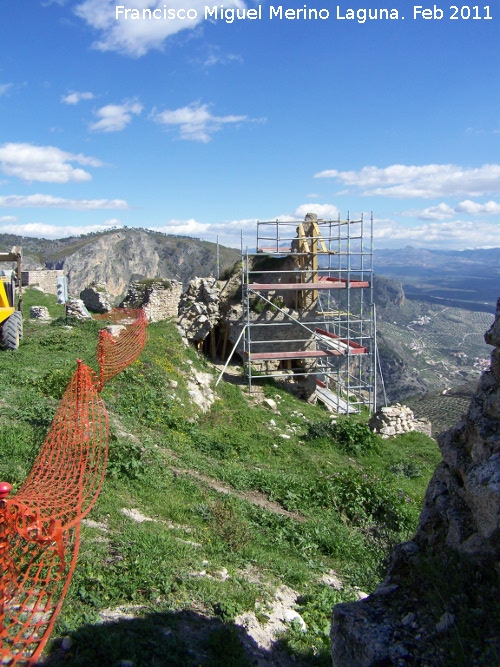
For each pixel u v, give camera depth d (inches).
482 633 139.4
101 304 1230.3
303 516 399.5
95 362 589.6
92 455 309.4
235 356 1080.2
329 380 1211.9
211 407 725.3
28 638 163.3
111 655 171.0
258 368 979.3
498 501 148.9
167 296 1115.9
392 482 551.2
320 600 258.4
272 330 994.1
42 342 690.2
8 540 152.9
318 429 685.9
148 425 500.4
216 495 374.0
